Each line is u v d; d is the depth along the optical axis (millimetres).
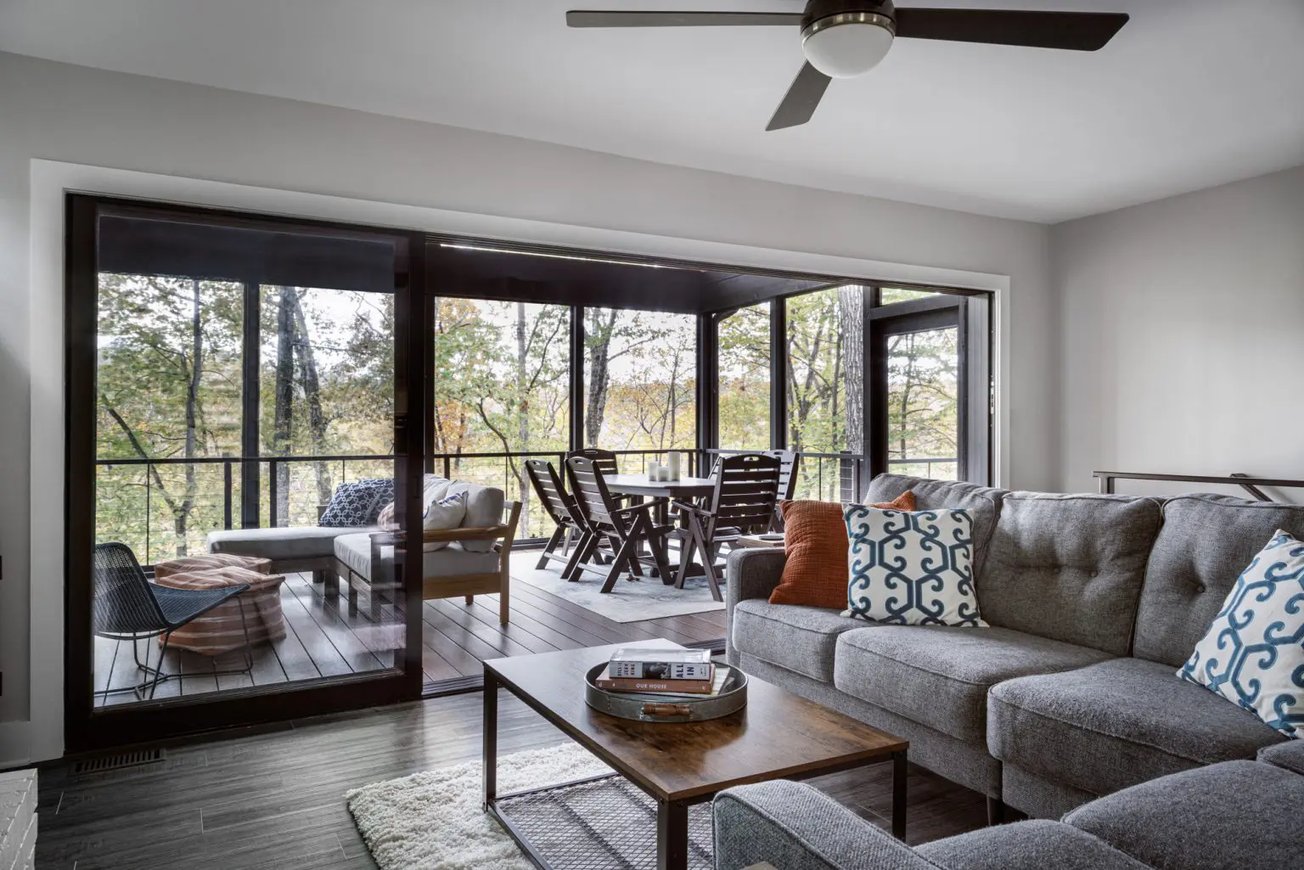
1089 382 5125
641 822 2320
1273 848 1245
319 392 3344
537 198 3721
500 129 3580
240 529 3213
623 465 8203
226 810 2420
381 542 3438
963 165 4105
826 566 3080
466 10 2529
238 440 3205
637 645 2531
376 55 2844
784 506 3334
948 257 4949
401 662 3439
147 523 3043
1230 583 2262
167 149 3025
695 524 5539
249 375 3232
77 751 2865
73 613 2869
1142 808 1393
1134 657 2455
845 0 2037
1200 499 2502
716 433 8219
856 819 970
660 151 3883
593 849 2166
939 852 1168
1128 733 1862
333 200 3283
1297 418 4121
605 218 3896
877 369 6348
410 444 3475
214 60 2875
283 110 3221
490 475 7562
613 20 2096
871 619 2861
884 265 4707
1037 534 2848
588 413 8234
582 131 3609
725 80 3059
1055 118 3453
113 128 2943
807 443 7125
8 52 2797
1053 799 2068
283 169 3215
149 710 2973
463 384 7617
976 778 2289
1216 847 1259
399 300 3469
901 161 4035
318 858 2146
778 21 2145
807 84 2459
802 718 1931
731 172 4223
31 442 2789
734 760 1670
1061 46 2219
